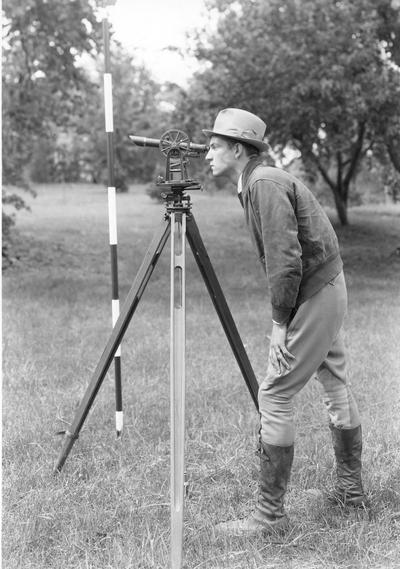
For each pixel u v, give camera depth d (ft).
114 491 9.89
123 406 13.80
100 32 36.42
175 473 7.82
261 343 19.34
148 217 56.85
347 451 9.29
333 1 35.45
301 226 8.26
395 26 36.11
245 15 35.58
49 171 73.26
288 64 33.76
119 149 63.46
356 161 48.01
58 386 15.23
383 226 51.78
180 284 8.52
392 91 35.09
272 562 8.05
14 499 9.68
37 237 46.62
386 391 14.56
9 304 26.02
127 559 8.00
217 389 14.78
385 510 9.14
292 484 10.09
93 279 35.29
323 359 8.55
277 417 8.58
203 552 8.19
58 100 41.34
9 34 35.70
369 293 29.68
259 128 8.61
